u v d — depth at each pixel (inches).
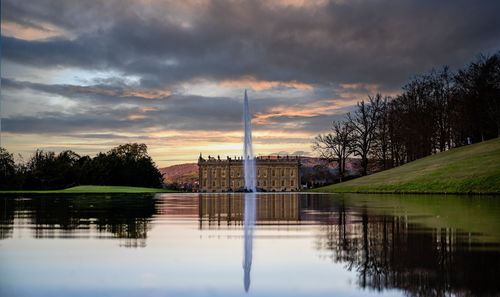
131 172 5772.6
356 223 577.3
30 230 505.4
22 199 1630.2
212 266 302.0
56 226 552.7
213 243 405.1
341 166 4293.8
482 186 1567.4
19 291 236.4
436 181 1861.5
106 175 5516.7
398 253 341.1
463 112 3277.6
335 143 4279.0
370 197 1547.7
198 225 575.5
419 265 295.0
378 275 269.9
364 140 4094.5
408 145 3649.1
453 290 234.4
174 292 237.3
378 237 431.2
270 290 241.1
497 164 1828.2
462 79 3329.2
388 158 3986.2
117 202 1363.2
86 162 5418.3
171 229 524.4
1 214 769.6
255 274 278.1
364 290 238.8
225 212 852.0
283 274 277.3
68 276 270.7
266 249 369.7
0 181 3740.2
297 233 478.9
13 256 335.3
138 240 425.4
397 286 244.8
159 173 6678.2
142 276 272.2
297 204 1167.6
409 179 2127.2
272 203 1272.1
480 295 224.8
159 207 1051.3
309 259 323.9
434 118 3449.8
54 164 4881.9
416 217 646.5
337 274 275.1
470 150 2490.2
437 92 3432.6
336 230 499.5
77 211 864.3
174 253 350.6
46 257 332.2
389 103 3966.5
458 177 1798.7
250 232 491.8
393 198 1393.9
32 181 4603.8
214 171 7568.9
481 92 3211.1
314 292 237.0
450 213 712.4
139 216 733.9
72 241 413.7
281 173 7564.0
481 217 631.8
